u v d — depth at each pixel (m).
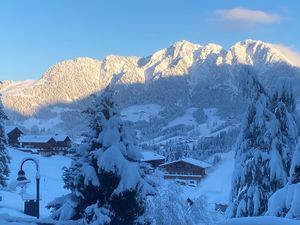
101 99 12.54
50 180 70.12
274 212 11.87
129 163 11.91
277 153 16.77
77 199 12.36
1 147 42.59
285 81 17.53
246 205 16.88
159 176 18.89
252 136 17.48
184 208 19.17
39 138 141.88
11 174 68.44
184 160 117.62
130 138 12.44
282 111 17.30
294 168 12.28
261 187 16.86
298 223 5.55
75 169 12.38
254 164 17.00
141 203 12.23
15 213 33.28
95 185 11.73
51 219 11.85
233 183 17.44
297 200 11.19
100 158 11.74
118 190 11.65
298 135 17.28
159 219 18.16
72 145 12.99
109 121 12.30
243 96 17.78
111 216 11.80
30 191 55.84
